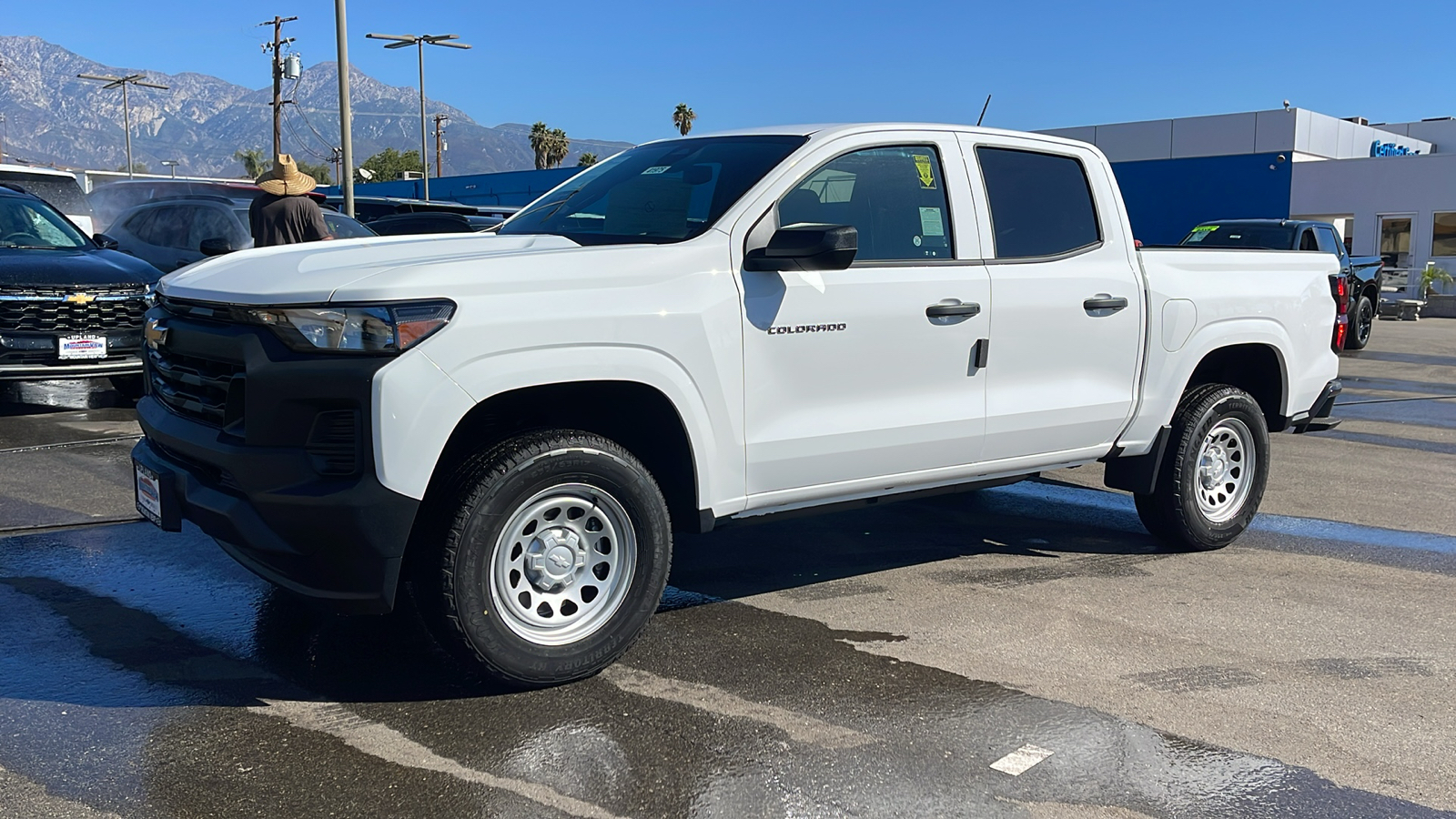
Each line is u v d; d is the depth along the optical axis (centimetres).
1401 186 3241
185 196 1114
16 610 426
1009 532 594
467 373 334
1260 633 442
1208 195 2884
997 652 413
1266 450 572
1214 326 540
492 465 343
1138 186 3025
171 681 365
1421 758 336
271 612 432
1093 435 503
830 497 429
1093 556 550
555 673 361
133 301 834
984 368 456
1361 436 966
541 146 8419
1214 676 395
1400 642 437
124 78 6306
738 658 399
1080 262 491
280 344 331
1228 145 3791
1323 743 344
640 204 429
